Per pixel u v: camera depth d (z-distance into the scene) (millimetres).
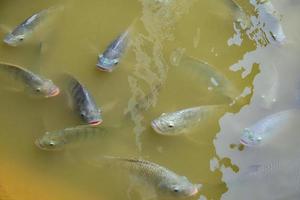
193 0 2789
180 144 2424
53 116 2461
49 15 2656
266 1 2785
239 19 2721
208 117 2447
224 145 2424
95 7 2754
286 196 2303
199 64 2539
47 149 2371
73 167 2363
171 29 2705
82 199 2297
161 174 2275
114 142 2410
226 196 2312
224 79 2520
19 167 2354
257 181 2340
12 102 2488
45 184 2318
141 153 2400
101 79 2545
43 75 2541
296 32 2727
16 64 2564
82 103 2398
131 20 2723
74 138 2357
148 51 2621
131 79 2549
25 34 2580
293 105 2500
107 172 2350
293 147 2408
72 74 2553
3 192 2227
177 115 2385
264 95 2525
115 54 2531
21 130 2441
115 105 2486
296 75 2592
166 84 2539
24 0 2744
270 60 2639
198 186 2334
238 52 2654
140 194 2307
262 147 2412
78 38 2654
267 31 2711
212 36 2693
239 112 2482
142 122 2449
